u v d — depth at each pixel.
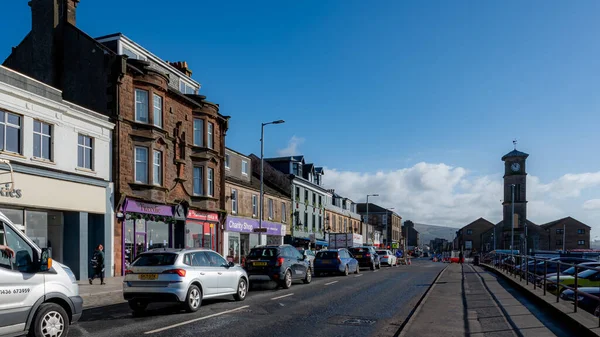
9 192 17.17
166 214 26.69
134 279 11.56
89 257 21.88
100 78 23.86
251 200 38.84
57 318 7.87
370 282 21.28
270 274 17.70
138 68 25.00
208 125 31.44
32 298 7.48
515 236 97.62
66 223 20.73
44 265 7.57
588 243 107.00
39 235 19.27
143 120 25.12
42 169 18.62
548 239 104.12
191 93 33.22
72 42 24.92
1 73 17.27
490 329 9.18
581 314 9.53
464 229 137.00
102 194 22.16
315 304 13.41
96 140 22.08
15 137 17.89
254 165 50.00
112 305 13.58
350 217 73.06
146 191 24.84
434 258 83.44
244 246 37.72
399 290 17.48
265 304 13.31
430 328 9.29
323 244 56.00
